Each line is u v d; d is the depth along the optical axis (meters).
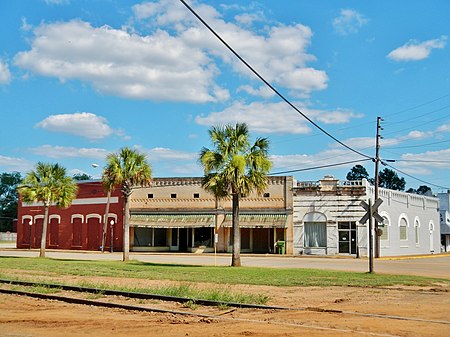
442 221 74.31
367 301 15.74
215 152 32.47
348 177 109.62
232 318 12.45
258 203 50.19
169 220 51.81
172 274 24.77
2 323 12.10
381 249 50.41
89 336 10.67
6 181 130.88
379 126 45.03
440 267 33.84
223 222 50.94
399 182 107.56
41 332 11.08
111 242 53.69
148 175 37.22
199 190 51.94
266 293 17.66
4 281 20.45
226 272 26.22
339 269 30.27
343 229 48.31
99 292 16.86
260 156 32.19
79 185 57.84
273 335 10.55
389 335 10.48
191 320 12.31
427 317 12.63
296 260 40.62
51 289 17.67
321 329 11.09
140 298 15.92
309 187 49.25
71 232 58.31
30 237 62.22
